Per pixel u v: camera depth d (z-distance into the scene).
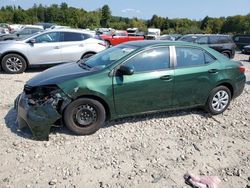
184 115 5.89
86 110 4.71
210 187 3.62
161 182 3.70
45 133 4.51
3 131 4.83
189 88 5.44
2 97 6.66
